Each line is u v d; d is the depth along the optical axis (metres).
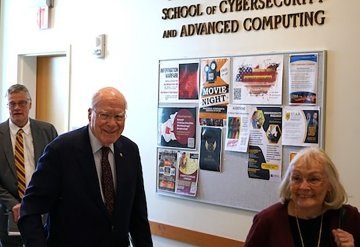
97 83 4.27
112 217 2.10
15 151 3.06
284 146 3.01
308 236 1.82
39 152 3.13
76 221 2.04
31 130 3.14
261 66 3.12
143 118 3.90
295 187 1.81
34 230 1.98
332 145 2.83
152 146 3.83
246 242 1.92
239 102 3.23
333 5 2.83
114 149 2.17
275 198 3.04
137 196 2.30
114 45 4.12
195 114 3.49
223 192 3.32
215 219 3.40
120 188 2.13
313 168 1.79
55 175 2.04
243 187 3.21
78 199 2.03
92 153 2.09
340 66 2.79
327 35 2.85
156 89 3.79
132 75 3.98
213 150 3.37
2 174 3.02
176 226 3.65
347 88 2.77
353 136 2.75
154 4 3.81
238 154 3.24
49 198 2.04
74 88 4.48
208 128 3.40
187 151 3.54
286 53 3.00
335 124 2.82
